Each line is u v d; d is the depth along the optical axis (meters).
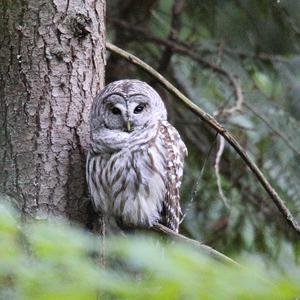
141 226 10.34
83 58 9.34
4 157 9.16
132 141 10.06
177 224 10.73
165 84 10.19
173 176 10.52
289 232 13.68
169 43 14.45
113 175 9.95
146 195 10.23
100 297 4.23
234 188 13.84
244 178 13.90
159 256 4.23
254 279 4.17
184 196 13.82
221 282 4.12
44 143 9.16
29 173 9.11
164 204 10.48
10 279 4.25
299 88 14.48
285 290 4.10
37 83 9.16
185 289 4.08
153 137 10.29
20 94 9.15
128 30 14.59
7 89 9.19
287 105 14.43
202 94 14.16
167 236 10.02
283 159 13.80
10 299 4.34
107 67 14.59
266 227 13.68
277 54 14.61
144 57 14.64
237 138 13.69
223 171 13.92
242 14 14.42
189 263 4.18
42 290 4.05
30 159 9.12
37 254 4.29
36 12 9.16
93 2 9.43
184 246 4.46
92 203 9.62
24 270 4.17
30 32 9.14
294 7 14.38
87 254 4.45
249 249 13.55
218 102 13.99
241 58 14.53
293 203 13.59
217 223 13.66
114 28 14.62
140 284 4.28
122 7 14.74
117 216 10.23
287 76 14.52
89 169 9.51
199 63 14.44
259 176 9.84
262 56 14.54
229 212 13.50
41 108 9.16
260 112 13.94
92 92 9.52
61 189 9.21
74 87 9.30
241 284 4.12
